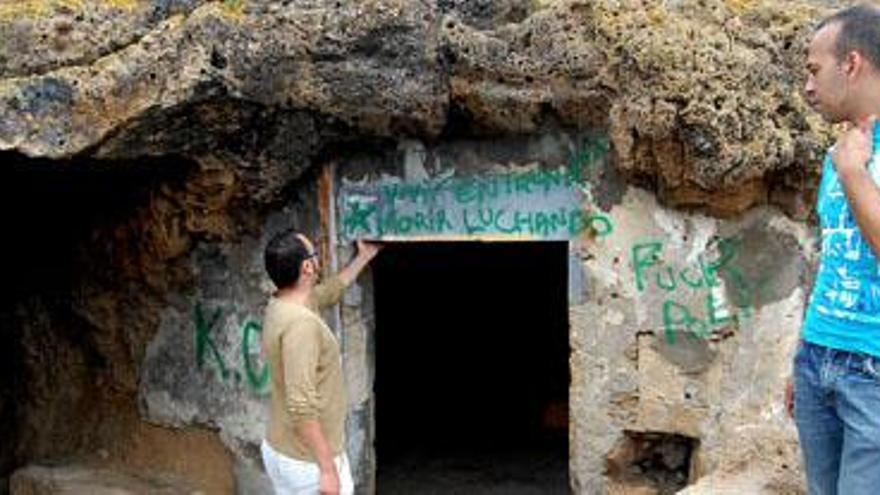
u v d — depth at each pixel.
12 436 7.93
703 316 5.75
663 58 5.36
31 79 5.51
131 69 5.46
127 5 5.67
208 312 6.71
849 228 3.24
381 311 9.28
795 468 5.42
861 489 3.22
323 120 5.88
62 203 7.10
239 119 5.78
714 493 5.25
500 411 9.06
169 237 6.55
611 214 5.81
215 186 6.19
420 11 5.61
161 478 6.95
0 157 6.55
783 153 5.40
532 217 5.94
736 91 5.37
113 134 5.55
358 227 6.23
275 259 5.03
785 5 5.81
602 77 5.52
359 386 6.48
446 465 7.97
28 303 7.67
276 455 5.11
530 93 5.64
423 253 9.25
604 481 6.00
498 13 5.72
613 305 5.87
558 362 9.12
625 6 5.55
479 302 9.26
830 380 3.29
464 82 5.68
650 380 5.86
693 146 5.38
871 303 3.21
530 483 7.60
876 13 3.18
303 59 5.61
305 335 4.90
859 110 3.20
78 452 7.45
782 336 5.68
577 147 5.81
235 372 6.66
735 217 5.66
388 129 5.93
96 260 7.05
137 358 7.08
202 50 5.45
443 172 6.05
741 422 5.72
